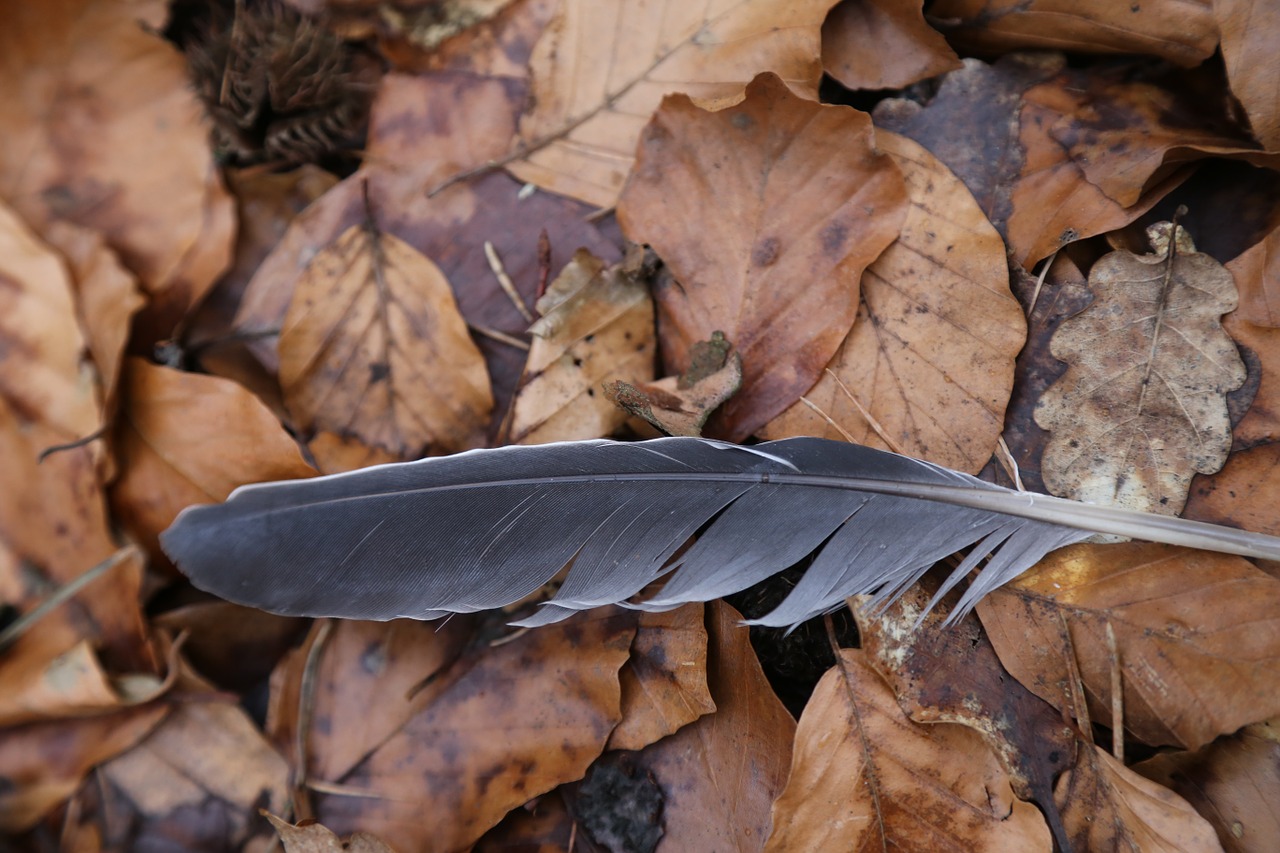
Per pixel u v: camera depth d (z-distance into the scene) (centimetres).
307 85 78
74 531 78
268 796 77
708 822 77
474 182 79
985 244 77
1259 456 77
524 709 77
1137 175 77
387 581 76
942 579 77
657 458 76
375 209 79
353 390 78
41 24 79
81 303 78
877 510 76
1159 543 77
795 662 77
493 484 76
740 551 76
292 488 75
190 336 79
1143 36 77
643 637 77
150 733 77
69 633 77
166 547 75
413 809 77
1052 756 77
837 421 77
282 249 79
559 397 78
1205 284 77
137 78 79
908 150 77
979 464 77
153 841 77
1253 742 77
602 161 78
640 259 78
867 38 78
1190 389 77
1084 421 77
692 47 78
